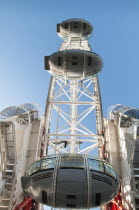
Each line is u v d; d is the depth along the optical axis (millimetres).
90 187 22219
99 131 43312
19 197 31844
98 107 43562
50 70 39594
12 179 30422
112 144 37156
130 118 34469
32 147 36906
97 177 22891
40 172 23547
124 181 32875
